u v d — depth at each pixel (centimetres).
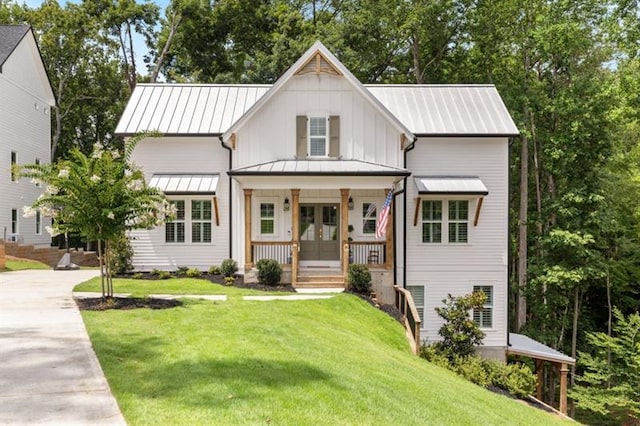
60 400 627
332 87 2034
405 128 1967
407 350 1457
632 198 2712
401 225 2028
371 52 3569
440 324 2041
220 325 1085
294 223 1889
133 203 1269
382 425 641
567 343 2784
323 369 839
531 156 3091
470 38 3228
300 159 2027
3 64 2770
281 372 783
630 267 2688
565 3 2586
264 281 1878
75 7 3925
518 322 2788
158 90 2309
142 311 1238
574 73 2788
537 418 1145
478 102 2217
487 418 858
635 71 2395
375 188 1897
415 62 3472
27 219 3097
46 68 3531
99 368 762
